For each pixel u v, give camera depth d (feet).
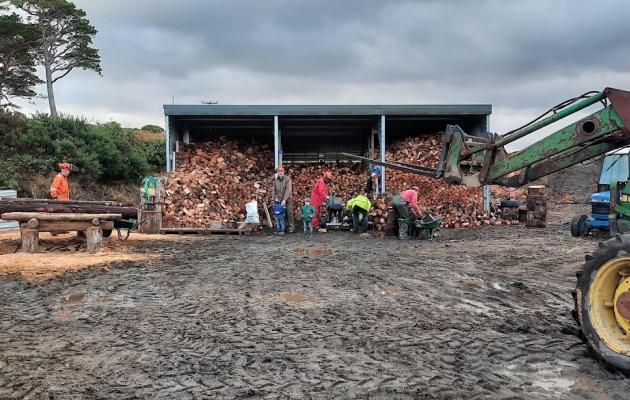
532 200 52.60
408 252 35.76
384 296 21.81
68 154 65.82
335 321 17.80
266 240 44.24
